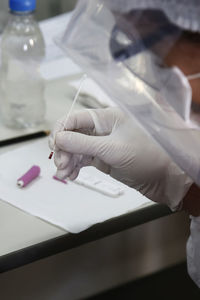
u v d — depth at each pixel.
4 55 1.23
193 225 0.92
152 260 1.41
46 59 1.43
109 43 0.70
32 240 0.88
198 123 0.69
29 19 1.23
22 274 1.24
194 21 0.60
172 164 0.87
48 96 1.32
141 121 0.70
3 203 0.96
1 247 0.87
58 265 1.28
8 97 1.21
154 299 1.34
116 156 0.87
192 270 0.95
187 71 0.65
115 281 1.38
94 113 0.96
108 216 0.93
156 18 0.64
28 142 1.14
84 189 1.00
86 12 0.73
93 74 0.73
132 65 0.69
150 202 0.97
